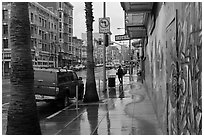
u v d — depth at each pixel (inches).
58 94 531.5
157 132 302.7
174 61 204.1
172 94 217.8
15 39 234.5
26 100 235.9
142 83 1139.3
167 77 249.3
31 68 241.1
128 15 530.0
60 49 3769.7
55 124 366.6
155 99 415.5
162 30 287.7
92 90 590.6
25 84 236.1
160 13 307.0
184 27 163.9
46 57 3137.3
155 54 401.4
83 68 3796.8
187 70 157.2
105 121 378.0
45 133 312.8
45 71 541.6
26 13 239.0
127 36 888.9
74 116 425.1
